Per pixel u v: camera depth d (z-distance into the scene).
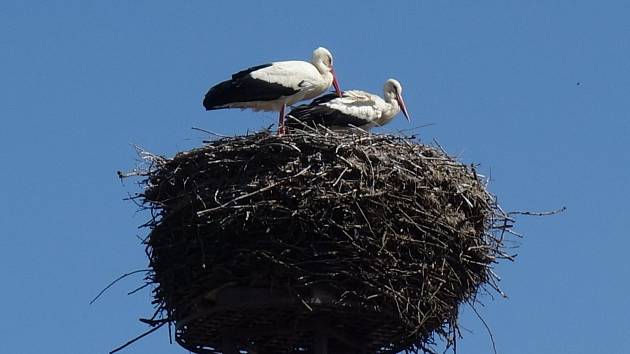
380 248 16.28
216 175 17.20
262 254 16.27
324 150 17.02
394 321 16.77
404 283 16.47
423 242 16.62
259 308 16.38
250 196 16.62
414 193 16.91
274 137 17.16
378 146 17.33
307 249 16.31
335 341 17.64
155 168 18.00
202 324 17.17
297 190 16.52
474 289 17.72
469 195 17.62
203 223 16.70
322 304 16.16
